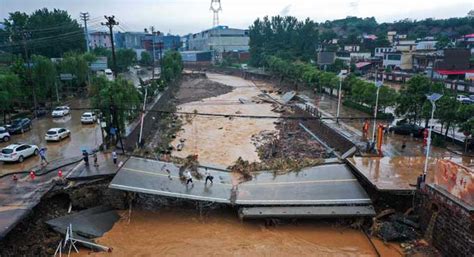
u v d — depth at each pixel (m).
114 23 46.81
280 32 147.75
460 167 23.75
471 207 22.52
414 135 45.56
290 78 108.94
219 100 87.31
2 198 27.66
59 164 35.69
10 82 53.09
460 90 77.94
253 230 28.22
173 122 63.81
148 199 32.47
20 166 36.16
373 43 150.38
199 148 48.91
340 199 29.48
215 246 26.09
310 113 61.88
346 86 70.19
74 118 60.84
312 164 36.62
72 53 88.81
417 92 44.91
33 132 50.88
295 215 27.94
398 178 30.30
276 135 55.03
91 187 30.75
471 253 22.16
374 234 27.19
